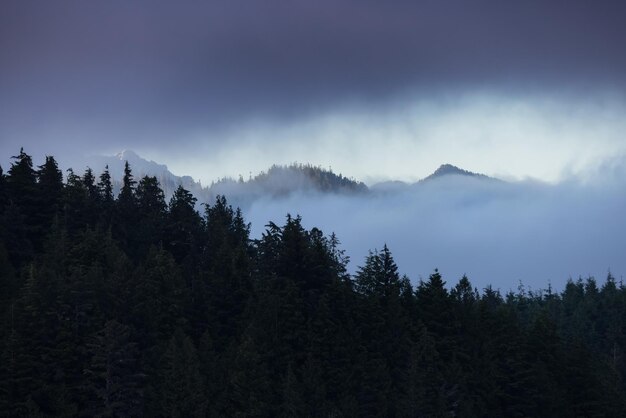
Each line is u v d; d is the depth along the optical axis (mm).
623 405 106562
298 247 101750
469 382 94875
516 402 97938
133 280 88062
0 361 74562
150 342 84812
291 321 90375
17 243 102812
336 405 84375
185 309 91688
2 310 82188
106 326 78188
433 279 106562
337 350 88750
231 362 82562
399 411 86125
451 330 101312
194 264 112688
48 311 79875
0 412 72312
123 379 78750
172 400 77188
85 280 84812
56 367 77188
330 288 96750
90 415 76312
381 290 105812
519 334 107188
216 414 77938
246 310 92312
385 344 94750
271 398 82000
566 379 104000
